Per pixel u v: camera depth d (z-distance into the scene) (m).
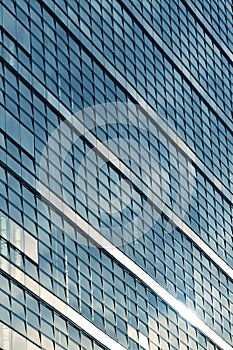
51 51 105.00
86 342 99.88
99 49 116.38
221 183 142.12
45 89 101.75
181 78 136.50
